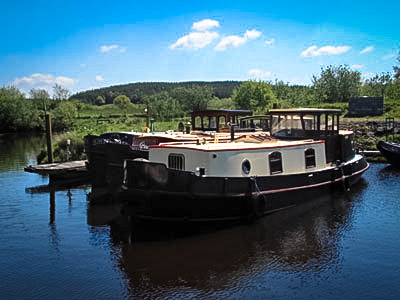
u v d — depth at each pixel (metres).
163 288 9.23
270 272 10.00
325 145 18.14
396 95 52.09
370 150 29.42
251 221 13.61
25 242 12.52
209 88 69.44
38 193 19.70
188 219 12.41
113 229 13.76
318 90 61.06
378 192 18.23
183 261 10.67
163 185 11.77
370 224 13.66
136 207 12.18
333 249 11.45
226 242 11.99
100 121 73.31
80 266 10.59
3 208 16.70
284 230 13.00
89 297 8.91
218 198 12.45
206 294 8.94
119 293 9.06
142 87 187.75
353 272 9.97
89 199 18.33
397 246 11.65
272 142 16.33
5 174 25.14
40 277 9.98
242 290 9.10
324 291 9.04
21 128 76.62
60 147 29.20
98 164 18.47
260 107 48.19
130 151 16.95
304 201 15.78
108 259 11.04
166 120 61.50
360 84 64.50
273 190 14.36
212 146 14.54
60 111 71.75
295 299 8.71
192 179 11.99
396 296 8.79
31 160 32.12
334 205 16.11
